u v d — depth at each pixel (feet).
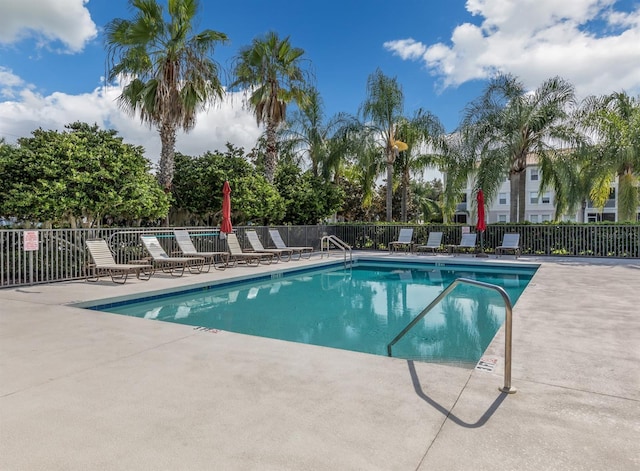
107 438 7.63
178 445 7.39
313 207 62.95
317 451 7.20
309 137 70.69
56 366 11.53
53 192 29.60
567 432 7.85
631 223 48.70
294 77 55.16
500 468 6.69
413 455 7.07
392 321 21.95
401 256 50.85
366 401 9.23
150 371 11.16
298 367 11.48
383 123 65.16
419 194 119.55
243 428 8.01
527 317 17.51
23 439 7.59
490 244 54.85
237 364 11.75
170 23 37.96
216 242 43.39
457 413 8.63
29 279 27.76
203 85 39.99
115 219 41.75
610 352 12.78
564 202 55.77
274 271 37.09
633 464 6.80
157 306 25.40
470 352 16.33
